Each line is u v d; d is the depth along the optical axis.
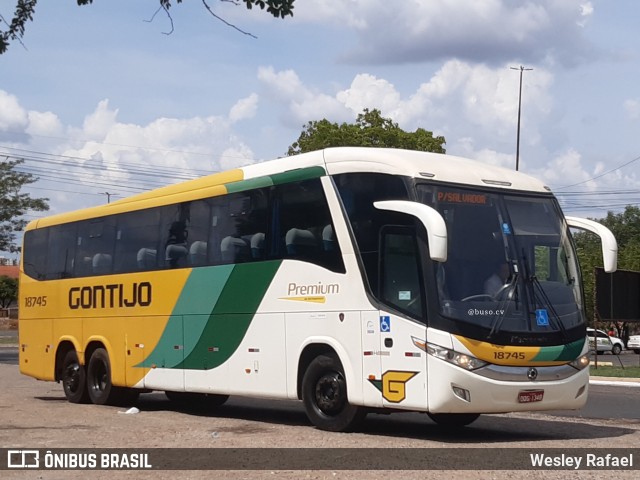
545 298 12.69
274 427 14.18
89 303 19.14
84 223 19.67
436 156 13.40
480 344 11.95
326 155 13.79
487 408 11.97
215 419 15.84
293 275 14.07
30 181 55.25
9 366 34.59
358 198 13.16
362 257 12.95
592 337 57.19
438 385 11.84
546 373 12.38
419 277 12.16
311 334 13.64
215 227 15.89
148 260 17.48
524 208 13.16
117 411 17.48
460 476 9.56
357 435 12.88
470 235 12.52
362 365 12.80
